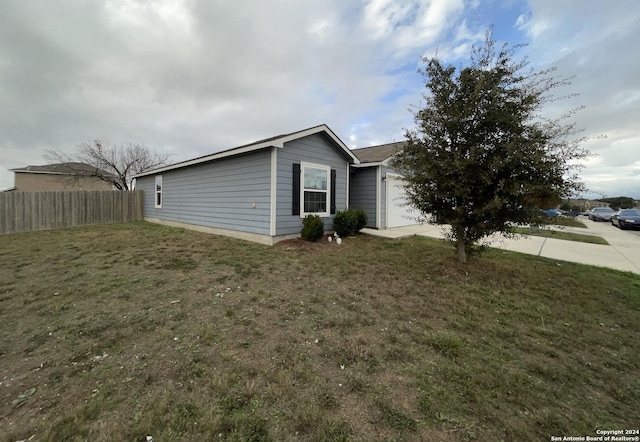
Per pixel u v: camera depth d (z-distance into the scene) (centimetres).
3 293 388
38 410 180
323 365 231
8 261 554
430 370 227
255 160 778
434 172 479
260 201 765
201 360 235
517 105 439
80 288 406
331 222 895
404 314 339
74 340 269
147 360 236
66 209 1157
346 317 324
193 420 170
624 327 321
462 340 279
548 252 744
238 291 399
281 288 416
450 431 165
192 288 409
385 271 516
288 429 164
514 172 441
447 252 663
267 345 261
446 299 391
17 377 215
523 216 450
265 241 748
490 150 457
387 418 174
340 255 630
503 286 451
